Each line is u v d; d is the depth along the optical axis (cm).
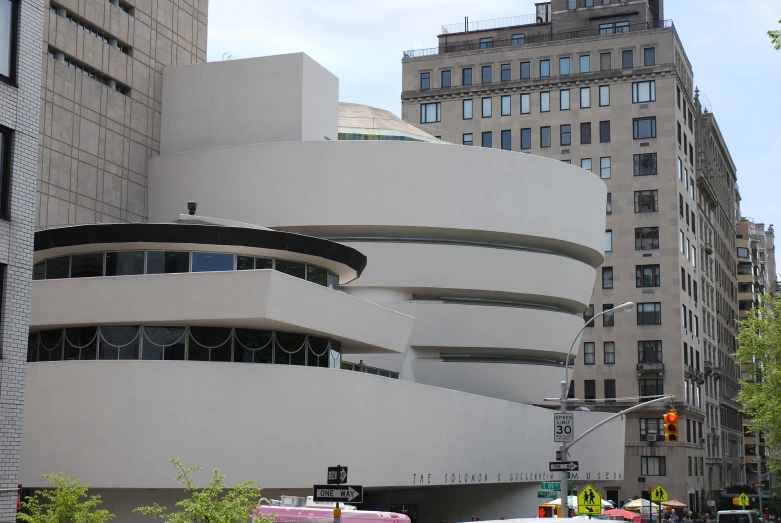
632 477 9988
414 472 5200
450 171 6350
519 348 6725
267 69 6431
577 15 11400
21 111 2630
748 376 15388
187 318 4222
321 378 4547
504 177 6506
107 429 4216
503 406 6281
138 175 6366
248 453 4316
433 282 6381
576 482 7575
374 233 6353
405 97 11181
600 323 10331
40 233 4412
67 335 4388
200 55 7094
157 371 4241
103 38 6228
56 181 5722
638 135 10469
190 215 4769
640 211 10369
